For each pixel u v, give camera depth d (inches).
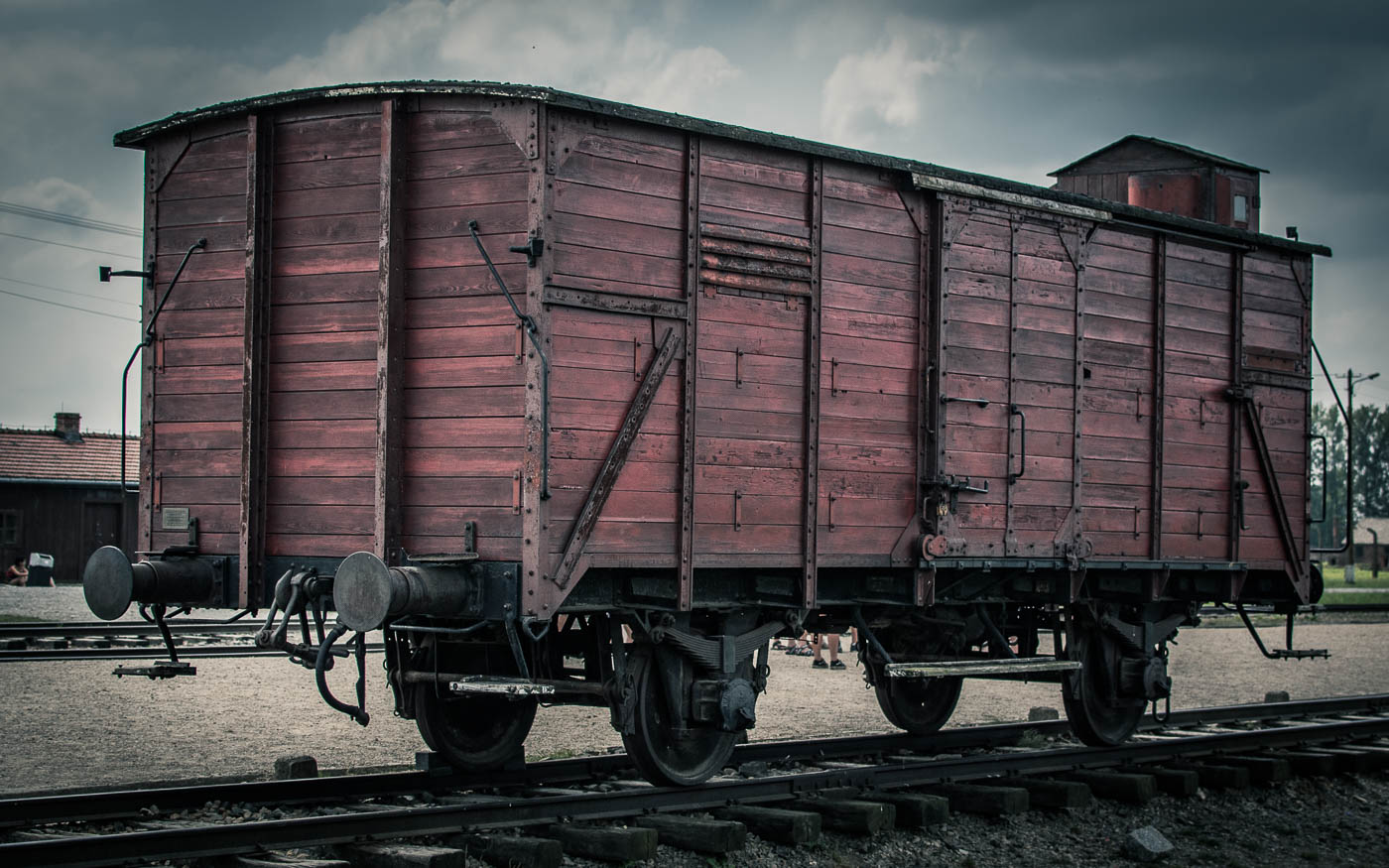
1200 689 644.1
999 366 400.5
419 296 308.7
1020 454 405.7
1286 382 495.5
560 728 466.9
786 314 349.4
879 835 314.7
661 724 328.2
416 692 332.5
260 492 318.3
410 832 267.3
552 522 296.7
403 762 388.5
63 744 404.8
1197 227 457.4
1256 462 484.4
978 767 365.7
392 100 307.6
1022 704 576.1
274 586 317.7
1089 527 426.0
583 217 306.3
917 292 382.3
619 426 312.3
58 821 271.0
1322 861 327.3
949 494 380.8
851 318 364.5
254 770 369.4
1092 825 348.2
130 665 593.9
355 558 277.7
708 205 332.5
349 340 311.3
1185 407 458.6
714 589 342.6
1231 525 473.4
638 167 318.3
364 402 309.1
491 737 349.1
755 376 341.7
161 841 242.2
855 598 377.1
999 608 440.5
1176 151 527.2
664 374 321.4
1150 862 319.6
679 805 305.9
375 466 305.9
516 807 283.1
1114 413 436.1
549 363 296.4
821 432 356.2
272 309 319.9
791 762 366.3
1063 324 420.8
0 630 689.0
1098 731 431.8
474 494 300.0
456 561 292.2
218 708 488.4
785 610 354.9
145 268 338.6
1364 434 4899.1
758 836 302.2
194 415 331.3
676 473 324.5
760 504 341.7
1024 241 410.3
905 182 379.2
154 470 336.2
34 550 1467.8
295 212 318.7
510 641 294.0
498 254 300.0
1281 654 500.4
